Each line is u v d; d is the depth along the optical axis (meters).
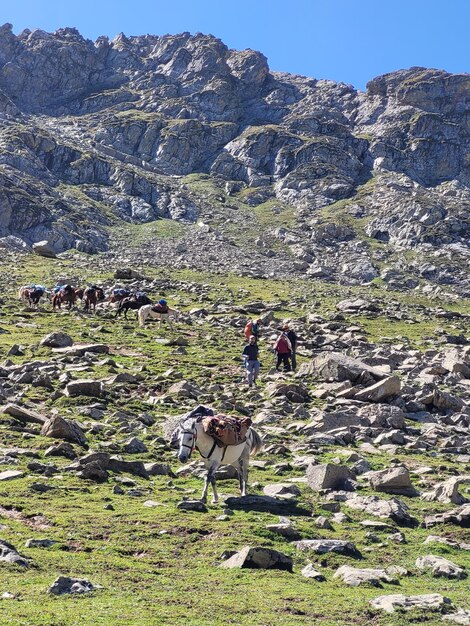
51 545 11.96
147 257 124.62
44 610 9.09
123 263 99.69
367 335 51.59
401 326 58.16
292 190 187.88
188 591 10.53
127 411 24.25
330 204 182.88
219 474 17.70
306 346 43.94
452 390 34.56
